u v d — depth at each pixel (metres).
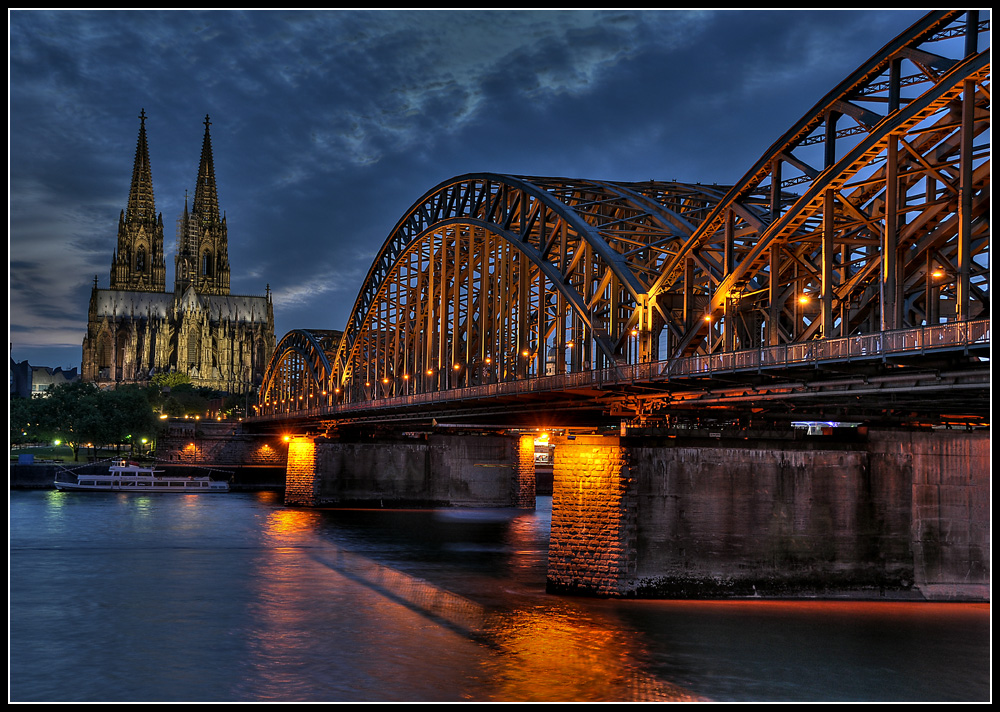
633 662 44.69
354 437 138.50
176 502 142.12
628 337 76.25
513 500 140.38
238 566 76.56
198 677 43.38
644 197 88.75
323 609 58.56
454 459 139.88
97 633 52.03
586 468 59.22
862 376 48.66
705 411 65.06
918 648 46.62
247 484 182.12
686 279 70.19
